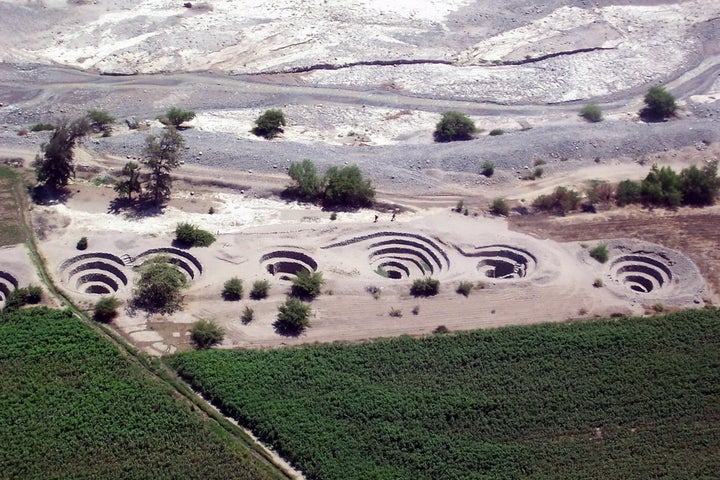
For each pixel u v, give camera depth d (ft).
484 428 197.57
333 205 290.35
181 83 378.53
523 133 337.93
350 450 190.49
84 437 190.39
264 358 215.72
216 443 190.80
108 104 359.66
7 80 373.40
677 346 225.56
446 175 309.42
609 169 320.70
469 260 263.90
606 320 236.02
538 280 252.21
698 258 267.18
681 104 378.32
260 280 246.68
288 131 346.13
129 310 232.53
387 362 216.13
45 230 267.59
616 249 270.87
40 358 211.61
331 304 238.89
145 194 290.76
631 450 193.77
